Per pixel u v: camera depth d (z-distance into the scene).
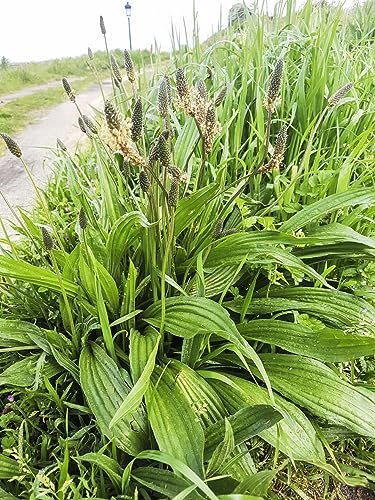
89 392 0.32
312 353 0.34
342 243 0.42
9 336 0.37
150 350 0.34
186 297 0.35
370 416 0.33
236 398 0.35
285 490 0.35
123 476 0.28
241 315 0.37
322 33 0.64
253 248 0.37
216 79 0.60
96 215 0.50
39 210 0.58
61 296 0.37
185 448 0.28
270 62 0.64
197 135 0.49
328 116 0.53
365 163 0.51
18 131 1.57
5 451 0.30
